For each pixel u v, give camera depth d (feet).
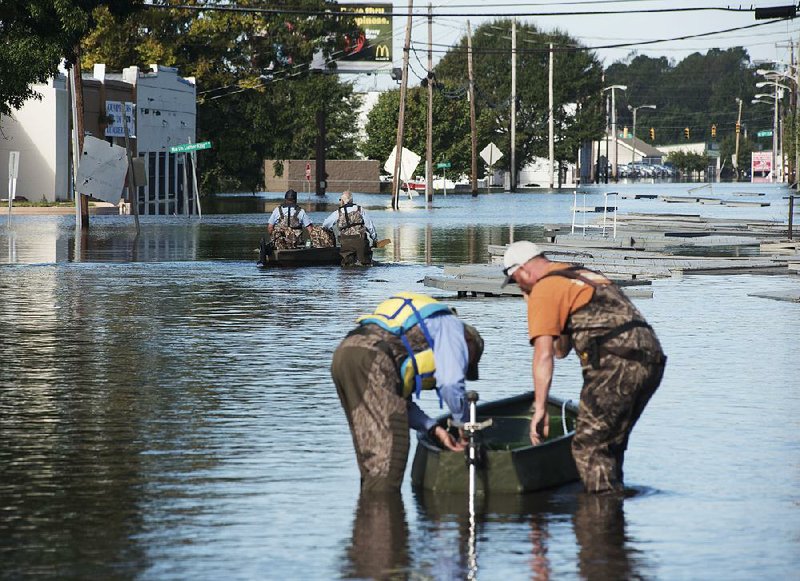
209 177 555.28
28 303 131.34
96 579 42.65
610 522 49.52
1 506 51.93
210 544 46.68
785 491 54.29
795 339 103.19
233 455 61.31
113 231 276.41
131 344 100.63
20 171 398.62
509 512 51.03
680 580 42.42
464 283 141.28
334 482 56.03
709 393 77.87
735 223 286.05
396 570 43.55
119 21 254.47
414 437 65.72
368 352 53.93
